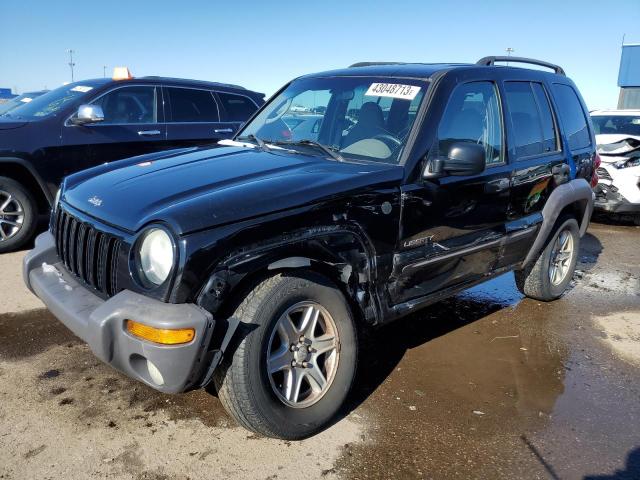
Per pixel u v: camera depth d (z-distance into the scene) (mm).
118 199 2736
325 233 2676
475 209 3523
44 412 2879
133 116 6539
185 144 6906
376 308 3037
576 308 4891
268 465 2561
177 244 2277
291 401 2689
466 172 3111
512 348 3984
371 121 3443
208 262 2312
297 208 2584
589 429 2979
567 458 2719
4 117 6230
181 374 2293
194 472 2486
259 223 2451
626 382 3535
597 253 6996
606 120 10750
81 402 2986
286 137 3803
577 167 4684
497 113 3818
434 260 3293
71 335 3787
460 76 3527
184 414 2922
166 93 6828
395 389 3318
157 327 2223
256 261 2438
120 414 2895
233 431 2801
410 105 3346
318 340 2775
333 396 2830
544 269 4668
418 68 3652
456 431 2906
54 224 3264
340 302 2811
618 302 5090
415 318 4477
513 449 2773
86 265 2754
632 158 8273
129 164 3432
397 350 3863
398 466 2602
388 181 2975
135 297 2367
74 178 3383
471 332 4246
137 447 2637
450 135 3393
